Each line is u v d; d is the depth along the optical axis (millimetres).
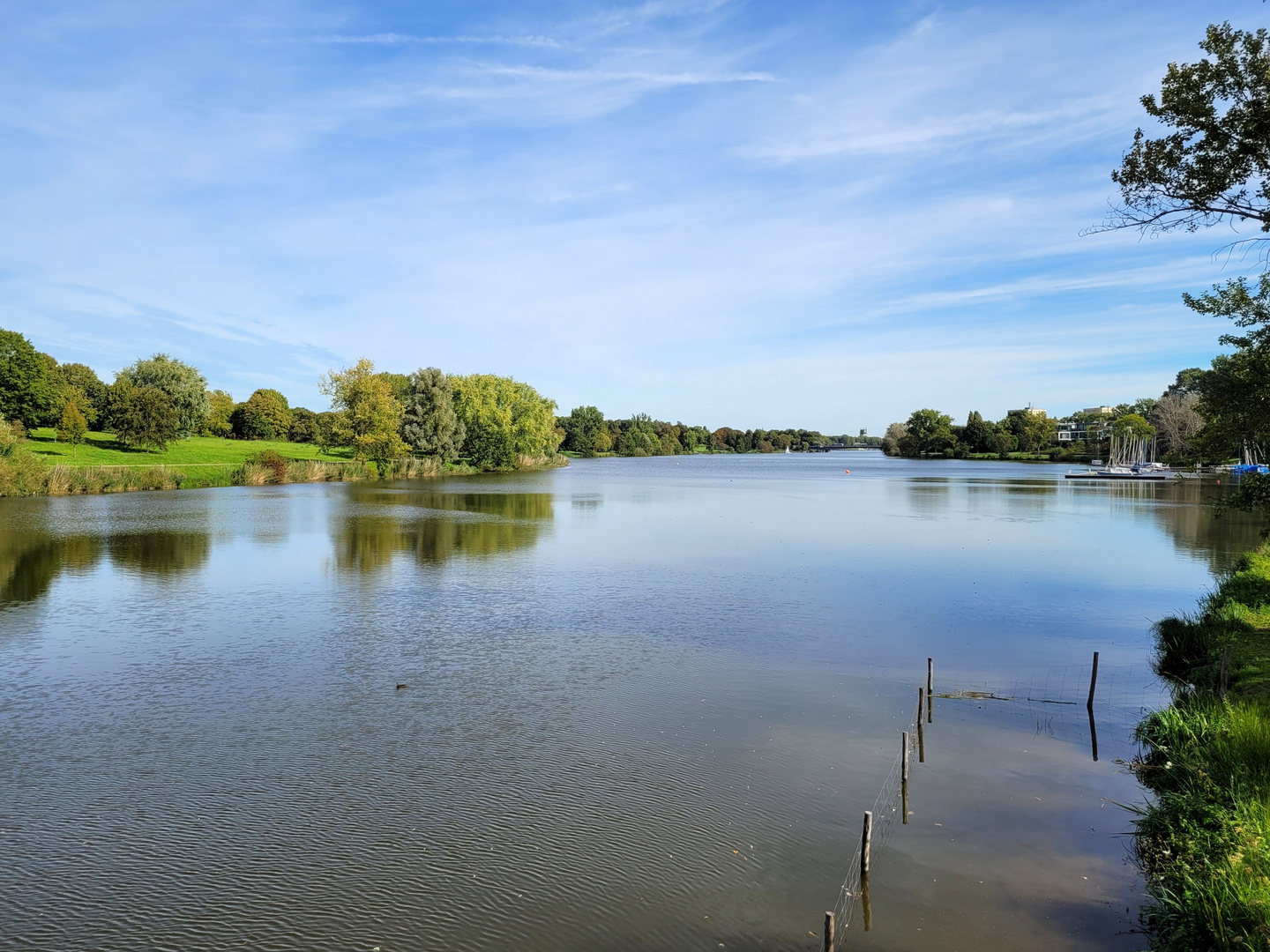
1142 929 8750
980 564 32875
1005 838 10711
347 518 49125
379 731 14430
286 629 21641
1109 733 14539
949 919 8930
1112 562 33844
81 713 15312
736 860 10117
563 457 159500
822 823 11070
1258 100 14578
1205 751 12266
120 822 11133
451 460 109938
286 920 8961
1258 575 26266
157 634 21125
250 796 11867
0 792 12031
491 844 10500
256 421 130875
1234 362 19625
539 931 8758
